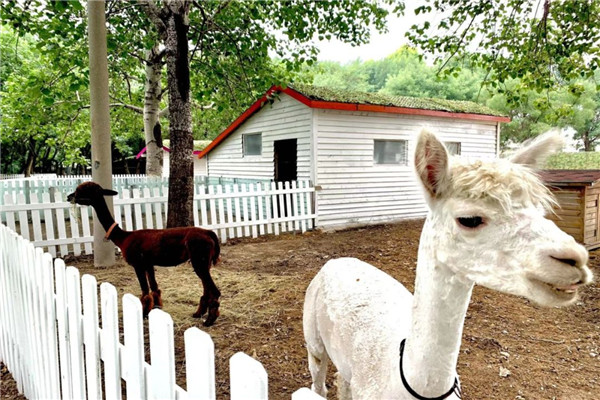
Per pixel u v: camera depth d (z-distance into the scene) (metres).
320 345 2.16
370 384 1.49
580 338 3.66
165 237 3.80
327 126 9.54
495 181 1.05
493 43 7.19
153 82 12.30
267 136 11.12
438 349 1.20
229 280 5.31
